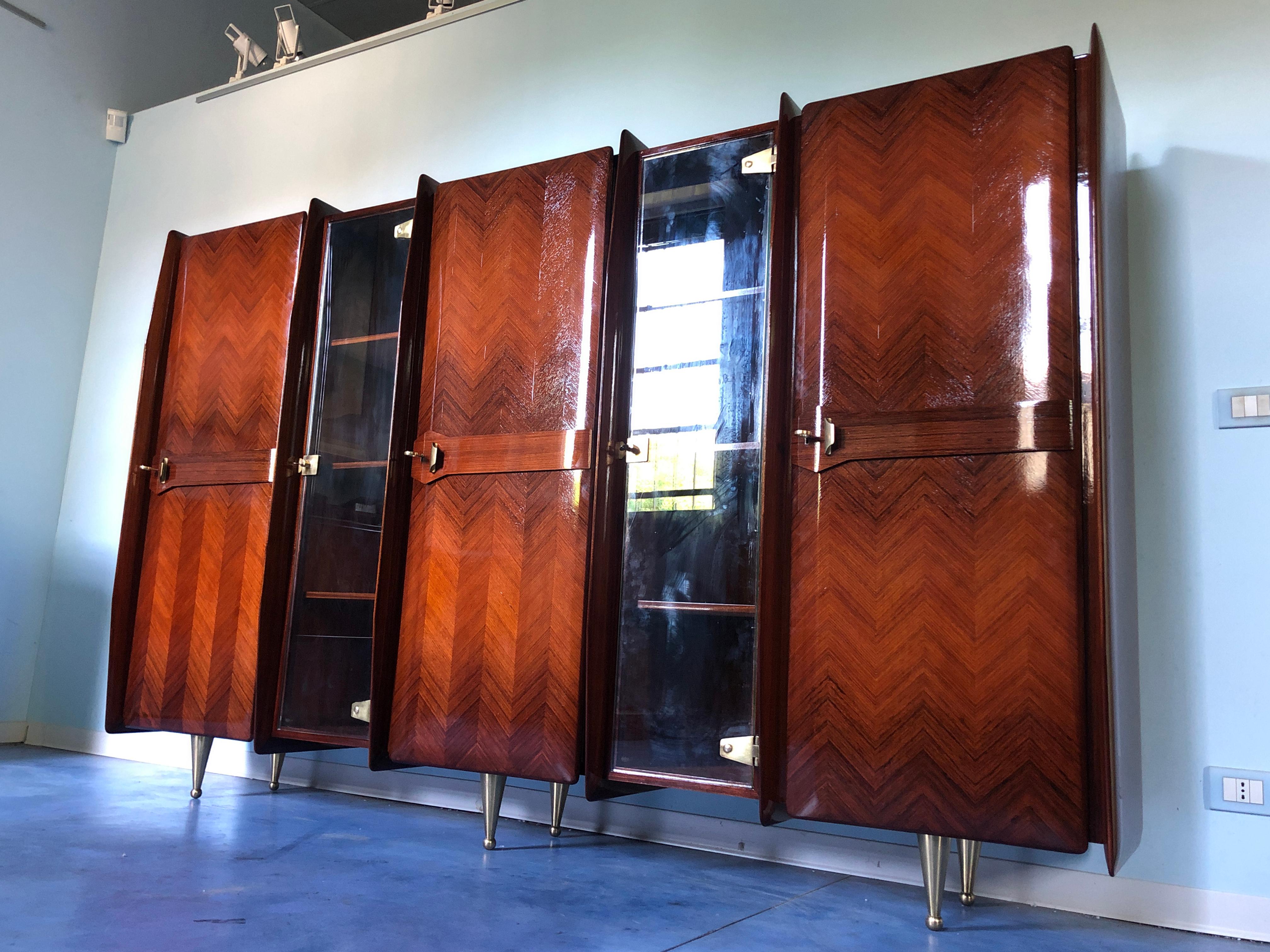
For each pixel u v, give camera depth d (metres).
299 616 2.89
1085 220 1.94
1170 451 2.20
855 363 2.11
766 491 2.12
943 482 1.97
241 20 5.19
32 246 4.21
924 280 2.06
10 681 4.07
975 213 2.03
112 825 2.49
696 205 2.46
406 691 2.59
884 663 1.97
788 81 2.86
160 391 3.27
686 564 2.33
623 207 2.50
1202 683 2.10
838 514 2.07
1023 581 1.87
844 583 2.04
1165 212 2.29
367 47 3.81
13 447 4.12
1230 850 2.03
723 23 3.00
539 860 2.33
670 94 3.07
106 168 4.53
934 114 2.10
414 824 2.72
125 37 4.61
